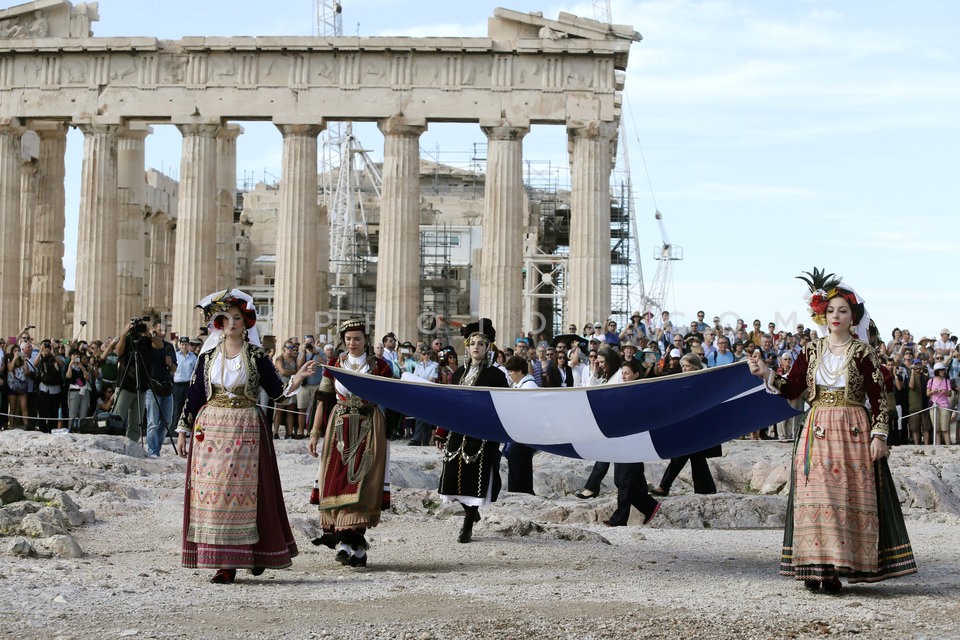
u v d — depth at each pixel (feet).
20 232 194.70
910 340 139.33
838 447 43.98
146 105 181.88
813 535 44.01
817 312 45.03
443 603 42.29
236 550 46.14
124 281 201.05
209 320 47.96
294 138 180.24
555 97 177.37
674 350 105.29
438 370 121.70
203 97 180.86
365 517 51.21
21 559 50.29
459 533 61.52
